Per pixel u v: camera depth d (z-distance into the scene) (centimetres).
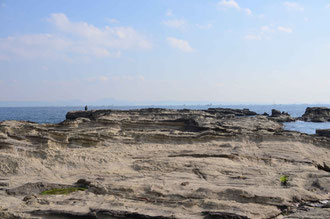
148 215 1295
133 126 4531
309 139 3269
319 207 1548
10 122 4506
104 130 3753
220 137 3312
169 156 2544
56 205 1434
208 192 1549
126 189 1583
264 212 1375
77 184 1811
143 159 2438
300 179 1964
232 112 12444
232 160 2430
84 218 1323
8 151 2253
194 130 4712
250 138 3341
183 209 1392
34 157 2214
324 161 2706
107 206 1397
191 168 2147
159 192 1542
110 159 2341
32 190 1725
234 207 1395
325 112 10175
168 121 4881
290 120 9688
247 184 1808
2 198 1605
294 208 1520
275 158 2541
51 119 11700
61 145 2706
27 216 1340
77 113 8925
